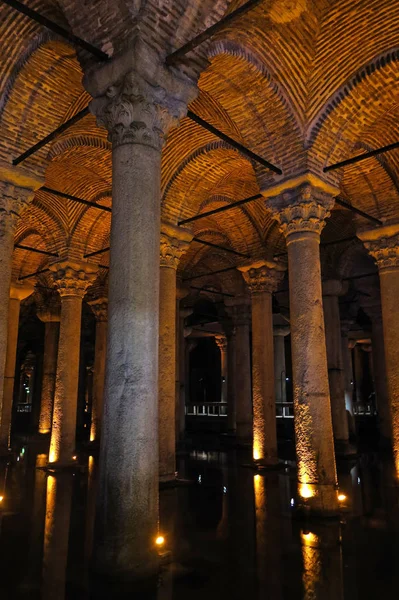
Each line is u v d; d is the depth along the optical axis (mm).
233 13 4859
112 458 4449
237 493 8672
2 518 6926
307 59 7340
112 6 5074
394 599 4152
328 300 14492
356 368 27422
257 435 11820
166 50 5285
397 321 9414
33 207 11930
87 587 4355
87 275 12383
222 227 13234
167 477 9375
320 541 5789
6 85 7059
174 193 10172
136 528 4371
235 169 10844
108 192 11586
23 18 6441
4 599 4109
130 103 5043
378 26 6859
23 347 26406
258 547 5570
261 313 12555
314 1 6672
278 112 7602
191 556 5258
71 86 7414
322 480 6949
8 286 7371
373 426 20312
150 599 4109
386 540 5820
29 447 16594
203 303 24766
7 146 7379
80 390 23031
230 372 19844
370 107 7824
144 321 4723
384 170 9250
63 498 8297
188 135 9484
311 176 7602
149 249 4902
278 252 13125
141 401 4566
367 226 9891
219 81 7547
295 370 7355
